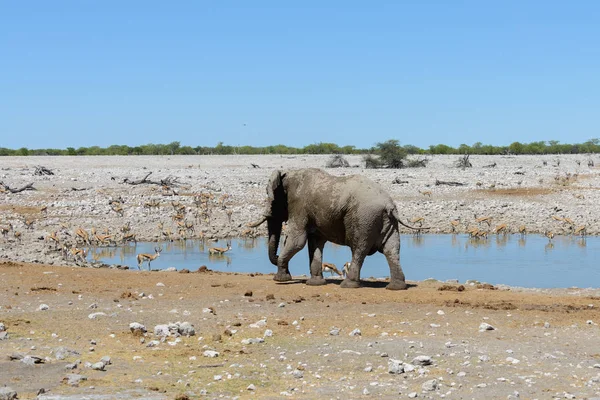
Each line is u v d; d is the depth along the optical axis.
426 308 14.27
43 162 80.31
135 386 9.27
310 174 17.31
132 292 15.98
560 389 9.17
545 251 29.94
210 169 72.50
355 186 16.47
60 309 13.98
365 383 9.48
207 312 13.80
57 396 8.73
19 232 31.03
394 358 10.68
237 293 15.90
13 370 9.88
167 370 10.07
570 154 113.94
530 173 63.81
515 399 8.77
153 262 26.80
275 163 83.12
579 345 11.46
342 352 10.98
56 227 34.56
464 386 9.30
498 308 14.27
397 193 49.28
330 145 118.69
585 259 27.52
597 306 14.59
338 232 16.72
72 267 20.61
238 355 10.87
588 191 49.31
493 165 76.56
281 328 12.57
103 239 31.25
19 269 19.28
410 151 106.62
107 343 11.48
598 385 9.34
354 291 16.09
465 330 12.48
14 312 13.66
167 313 13.70
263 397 8.94
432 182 55.41
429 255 28.70
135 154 121.44
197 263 26.70
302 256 29.06
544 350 11.13
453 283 18.28
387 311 14.00
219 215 39.84
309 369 10.16
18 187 48.97
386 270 24.88
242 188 51.91
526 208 42.62
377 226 16.33
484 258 27.81
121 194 47.47
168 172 66.38
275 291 16.17
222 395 9.01
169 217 38.59
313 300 15.09
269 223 18.20
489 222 36.75
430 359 10.31
